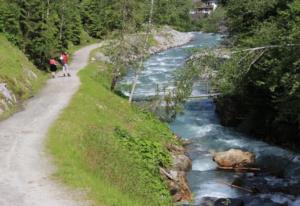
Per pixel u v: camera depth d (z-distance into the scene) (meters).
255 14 33.19
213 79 23.20
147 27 37.66
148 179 19.61
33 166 16.44
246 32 34.00
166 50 79.62
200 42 89.94
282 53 24.31
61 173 15.82
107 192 15.05
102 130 23.61
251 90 30.77
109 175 17.73
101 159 19.12
